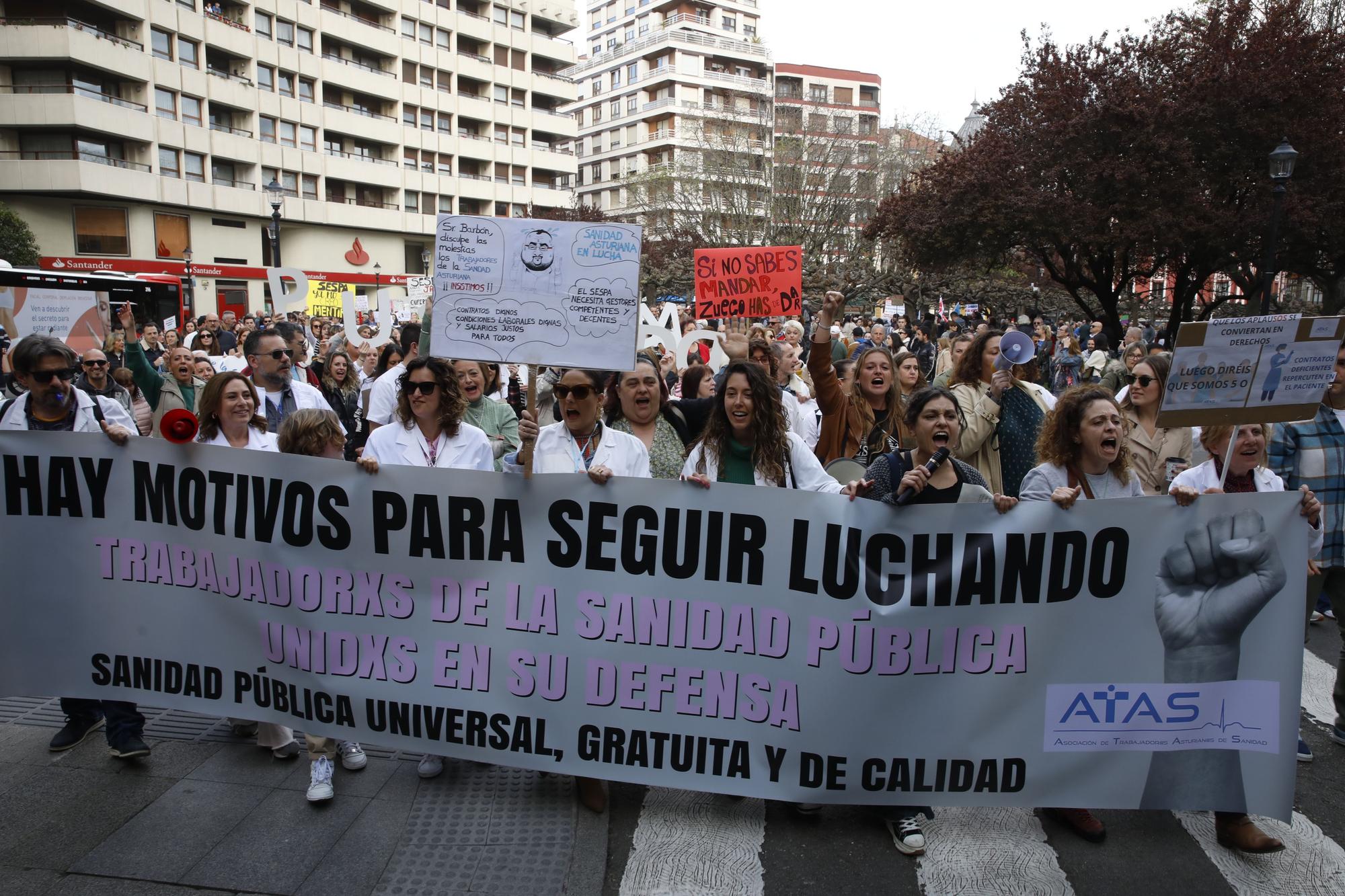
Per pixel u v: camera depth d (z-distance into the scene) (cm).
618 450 418
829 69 8362
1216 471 419
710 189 4156
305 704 393
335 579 390
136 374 641
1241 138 2100
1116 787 355
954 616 356
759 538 362
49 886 318
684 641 369
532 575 376
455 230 357
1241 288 2967
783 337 1114
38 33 3756
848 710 359
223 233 4756
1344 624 442
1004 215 2292
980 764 358
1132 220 2188
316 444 404
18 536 410
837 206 3822
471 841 351
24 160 3912
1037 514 353
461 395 437
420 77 5803
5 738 431
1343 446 440
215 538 400
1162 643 353
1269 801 351
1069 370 1612
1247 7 2173
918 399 365
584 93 9038
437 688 384
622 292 351
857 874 339
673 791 400
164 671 406
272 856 339
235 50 4656
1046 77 2294
